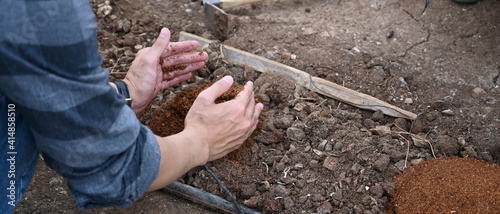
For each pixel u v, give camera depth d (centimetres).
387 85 283
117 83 215
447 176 217
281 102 267
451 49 307
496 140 244
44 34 116
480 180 212
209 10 319
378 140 245
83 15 124
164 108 257
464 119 258
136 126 146
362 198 216
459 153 239
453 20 328
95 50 130
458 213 201
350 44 315
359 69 295
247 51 310
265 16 348
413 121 249
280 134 244
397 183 222
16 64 115
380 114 258
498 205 200
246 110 204
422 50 308
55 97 121
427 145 241
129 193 149
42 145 134
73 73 124
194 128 185
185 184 224
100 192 143
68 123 126
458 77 285
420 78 287
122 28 334
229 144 198
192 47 247
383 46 313
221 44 300
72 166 137
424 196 210
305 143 244
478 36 313
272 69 287
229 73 283
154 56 220
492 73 286
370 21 338
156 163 151
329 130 249
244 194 221
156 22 341
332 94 271
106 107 133
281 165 232
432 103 269
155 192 223
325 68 294
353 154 234
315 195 218
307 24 337
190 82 281
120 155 144
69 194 220
